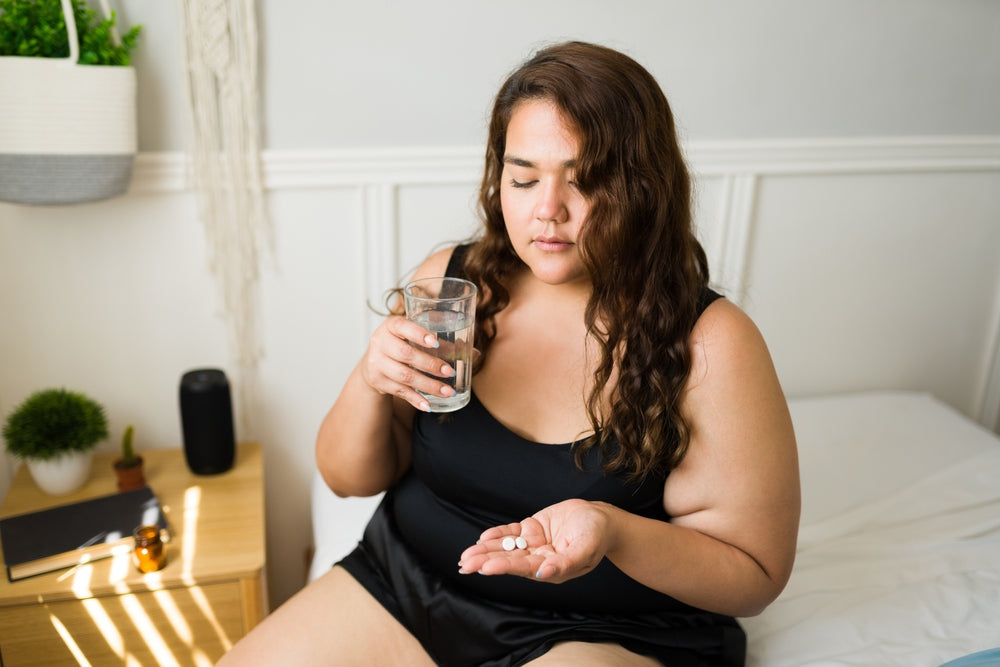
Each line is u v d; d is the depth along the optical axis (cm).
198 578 148
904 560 145
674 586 98
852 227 220
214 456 175
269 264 188
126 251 179
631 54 192
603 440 103
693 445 103
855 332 231
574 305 113
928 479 171
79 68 147
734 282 216
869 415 204
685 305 102
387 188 188
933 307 233
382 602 117
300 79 178
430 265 126
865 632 126
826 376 234
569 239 100
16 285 175
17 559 144
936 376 242
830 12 198
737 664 113
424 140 188
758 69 200
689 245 105
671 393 101
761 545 102
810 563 145
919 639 124
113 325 183
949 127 216
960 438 191
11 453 173
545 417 110
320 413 202
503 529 87
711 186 207
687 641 107
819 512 161
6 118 147
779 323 226
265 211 184
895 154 213
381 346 99
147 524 156
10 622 143
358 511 165
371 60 180
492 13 182
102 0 156
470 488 109
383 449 119
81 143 151
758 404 101
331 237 190
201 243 181
